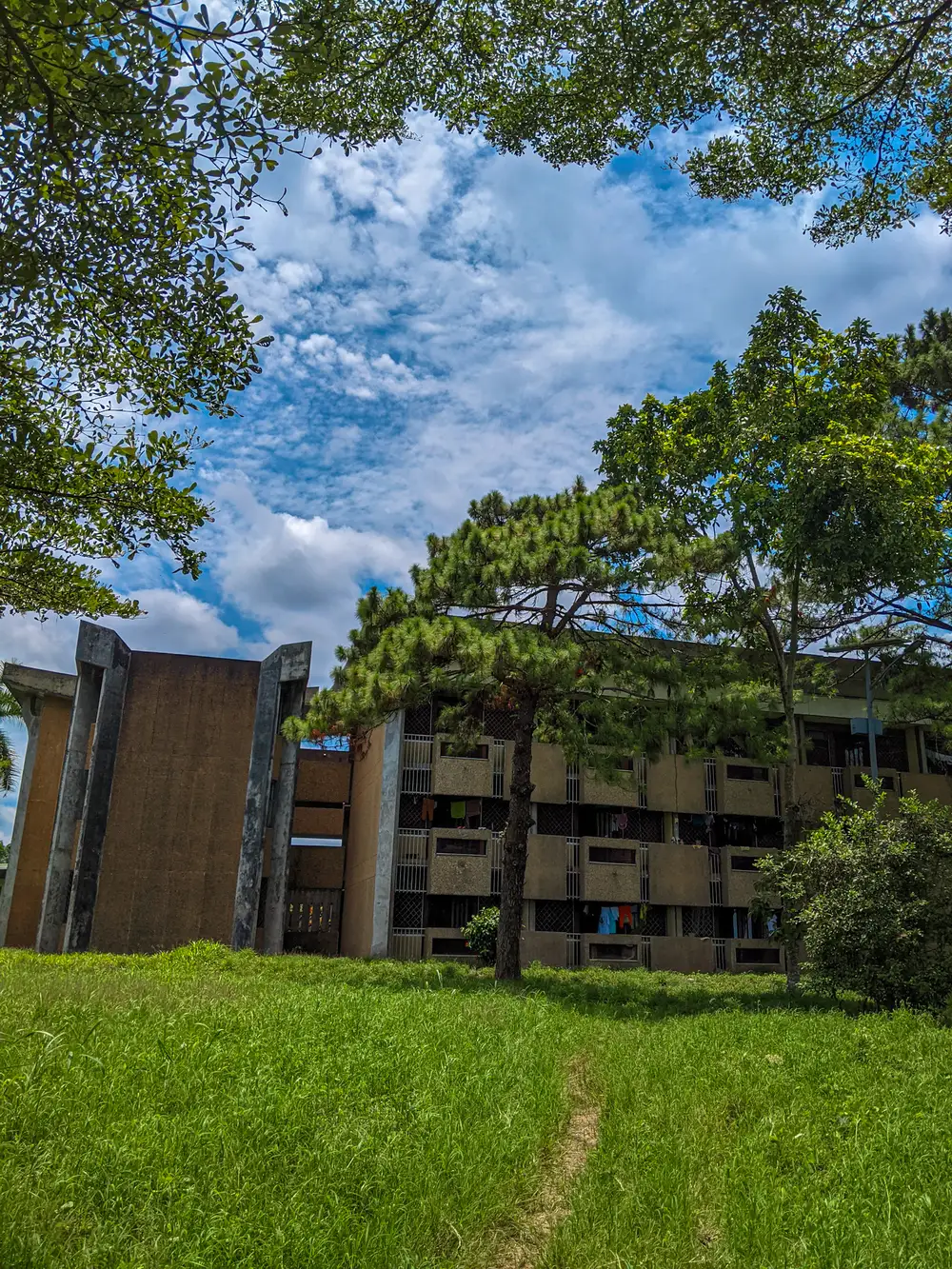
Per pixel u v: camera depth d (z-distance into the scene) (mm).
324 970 18438
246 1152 4750
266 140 5836
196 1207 4102
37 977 12508
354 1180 4559
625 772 20859
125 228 6242
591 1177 5074
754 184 10492
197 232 6516
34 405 9273
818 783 32406
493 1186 4793
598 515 18000
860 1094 7062
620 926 30359
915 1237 4238
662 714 19672
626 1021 12414
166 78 5492
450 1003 11062
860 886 15164
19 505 10336
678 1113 6391
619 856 30594
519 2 8234
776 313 21812
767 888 18156
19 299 6727
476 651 16094
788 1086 7426
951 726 27609
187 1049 6629
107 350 8117
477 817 29922
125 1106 5312
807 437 21312
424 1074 6566
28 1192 4051
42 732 33812
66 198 6055
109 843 28641
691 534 23359
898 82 9492
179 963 18453
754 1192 4641
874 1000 15070
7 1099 5227
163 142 5688
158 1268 3643
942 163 10117
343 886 33906
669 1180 4922
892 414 24000
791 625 23328
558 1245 4277
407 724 30078
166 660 30594
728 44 8594
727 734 20188
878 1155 5418
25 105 5586
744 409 22422
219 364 7895
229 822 29516
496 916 26859
